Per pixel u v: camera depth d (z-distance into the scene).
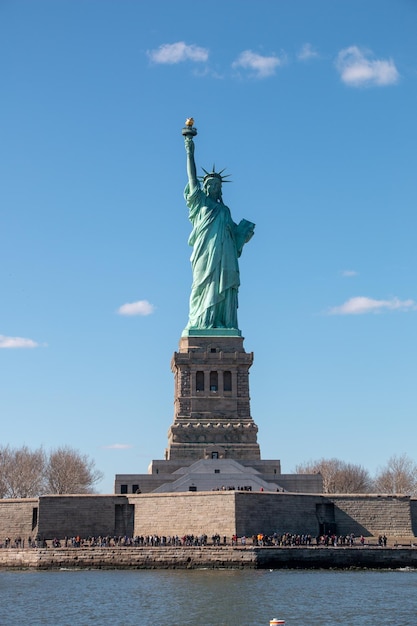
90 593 131.00
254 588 133.75
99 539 174.12
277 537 169.50
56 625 107.25
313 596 125.75
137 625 106.88
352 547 164.38
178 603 121.12
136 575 152.88
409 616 110.31
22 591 134.00
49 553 167.50
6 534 183.62
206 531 172.88
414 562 164.12
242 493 171.88
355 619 108.62
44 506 178.62
